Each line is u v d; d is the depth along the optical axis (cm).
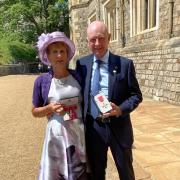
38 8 3134
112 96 255
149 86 1048
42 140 545
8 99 1082
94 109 259
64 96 254
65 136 253
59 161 254
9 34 3278
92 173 273
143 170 395
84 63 269
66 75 262
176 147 482
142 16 1223
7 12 3116
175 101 866
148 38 1123
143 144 502
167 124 640
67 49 257
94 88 258
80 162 254
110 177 376
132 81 258
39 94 264
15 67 2950
